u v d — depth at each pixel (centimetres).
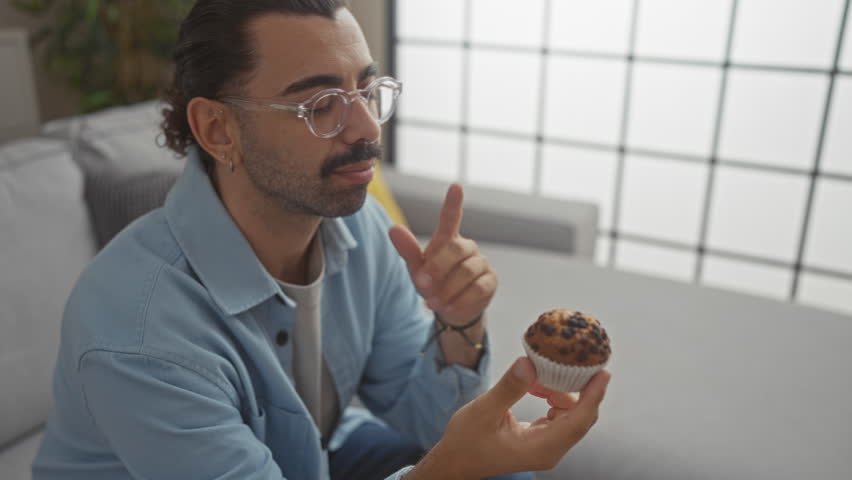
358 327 97
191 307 75
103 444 76
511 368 61
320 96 69
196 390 71
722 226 290
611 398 120
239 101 71
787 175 271
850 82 250
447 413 94
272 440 85
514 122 320
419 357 99
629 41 286
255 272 79
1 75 230
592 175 311
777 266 284
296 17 69
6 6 295
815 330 142
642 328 142
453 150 339
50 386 115
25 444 114
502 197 209
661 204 300
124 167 134
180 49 74
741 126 275
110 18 283
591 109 302
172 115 81
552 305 151
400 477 73
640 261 313
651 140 293
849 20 244
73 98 326
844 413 117
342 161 71
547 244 198
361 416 114
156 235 79
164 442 70
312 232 83
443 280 72
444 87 332
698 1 268
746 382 125
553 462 66
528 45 306
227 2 70
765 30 260
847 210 264
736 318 147
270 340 84
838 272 272
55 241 119
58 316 116
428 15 324
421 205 207
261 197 77
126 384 69
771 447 109
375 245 100
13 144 127
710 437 111
